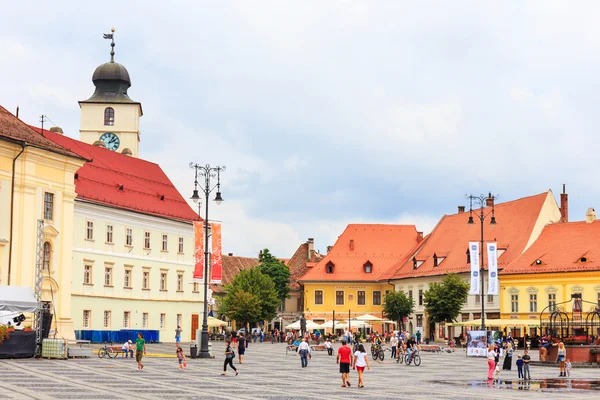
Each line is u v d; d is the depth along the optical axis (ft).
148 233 293.84
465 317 346.95
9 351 162.91
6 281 196.03
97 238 266.57
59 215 214.69
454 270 353.72
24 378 120.26
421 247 391.45
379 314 404.57
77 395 98.68
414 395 112.16
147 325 290.15
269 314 367.66
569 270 308.19
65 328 214.48
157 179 324.80
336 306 408.05
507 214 364.79
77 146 287.28
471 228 372.99
